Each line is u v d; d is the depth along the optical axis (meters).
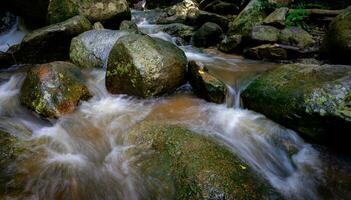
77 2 7.73
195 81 5.30
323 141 4.10
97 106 5.07
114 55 5.25
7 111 4.93
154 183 3.38
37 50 6.65
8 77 6.12
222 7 10.51
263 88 4.76
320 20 7.54
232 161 3.50
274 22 7.60
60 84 4.86
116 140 4.24
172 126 4.14
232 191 3.07
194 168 3.30
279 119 4.42
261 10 8.37
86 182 3.52
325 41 6.46
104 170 3.71
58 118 4.64
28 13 8.20
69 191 3.38
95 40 6.46
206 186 3.09
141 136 4.07
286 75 4.79
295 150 4.12
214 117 4.73
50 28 6.71
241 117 4.74
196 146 3.65
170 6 13.99
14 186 3.37
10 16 8.38
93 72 6.11
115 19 8.45
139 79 4.96
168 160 3.55
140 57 5.00
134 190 3.41
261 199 3.13
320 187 3.58
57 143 4.18
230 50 7.89
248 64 6.96
